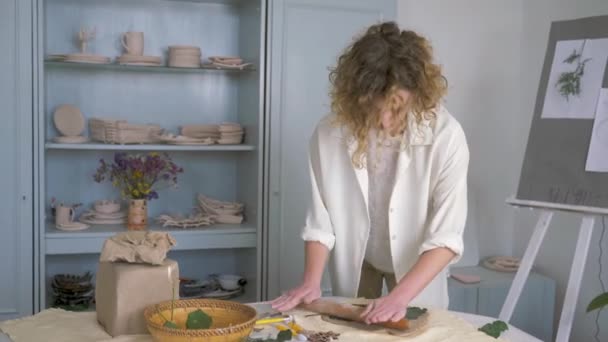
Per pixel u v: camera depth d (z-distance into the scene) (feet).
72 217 11.09
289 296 6.26
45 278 11.19
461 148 6.62
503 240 13.37
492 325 6.01
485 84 13.05
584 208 8.92
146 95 12.01
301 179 11.25
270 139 11.07
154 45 11.97
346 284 7.29
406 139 6.61
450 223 6.52
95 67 11.48
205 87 12.25
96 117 11.76
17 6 10.09
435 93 6.09
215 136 11.58
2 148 10.21
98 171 11.37
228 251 12.65
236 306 5.59
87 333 5.71
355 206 7.02
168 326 5.08
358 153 6.52
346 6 11.15
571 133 9.36
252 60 11.39
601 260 11.15
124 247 5.69
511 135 13.25
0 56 10.10
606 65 9.24
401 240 6.93
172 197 12.30
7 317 10.42
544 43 12.55
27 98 10.24
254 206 11.37
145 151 12.06
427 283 6.16
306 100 11.14
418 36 6.18
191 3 12.07
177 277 5.73
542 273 12.52
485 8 12.96
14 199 10.32
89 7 11.64
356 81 5.98
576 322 11.71
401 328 5.65
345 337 5.62
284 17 10.95
